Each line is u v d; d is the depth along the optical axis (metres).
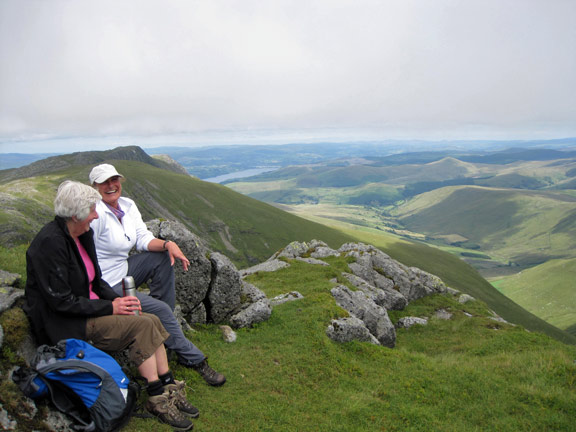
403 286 9.55
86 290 2.10
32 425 1.77
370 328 5.78
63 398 1.87
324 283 6.62
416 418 2.92
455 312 8.88
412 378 3.52
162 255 2.69
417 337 7.31
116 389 1.92
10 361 1.91
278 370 3.27
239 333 3.90
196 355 2.74
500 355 4.79
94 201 2.03
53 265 1.91
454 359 4.57
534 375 3.74
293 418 2.69
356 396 3.09
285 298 5.21
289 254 10.59
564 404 3.19
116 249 2.40
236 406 2.66
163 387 2.25
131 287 2.29
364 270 9.49
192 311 3.86
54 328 1.98
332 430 2.64
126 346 2.16
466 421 2.98
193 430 2.29
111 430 1.92
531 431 2.89
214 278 3.97
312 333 3.94
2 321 1.98
